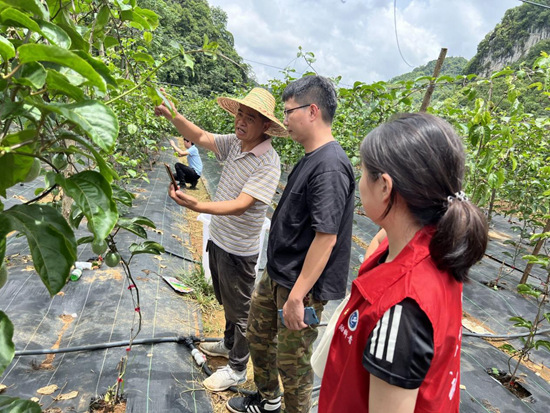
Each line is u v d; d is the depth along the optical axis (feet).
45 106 2.55
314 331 6.27
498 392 9.87
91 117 2.60
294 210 5.97
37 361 8.16
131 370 8.15
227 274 7.83
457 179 2.92
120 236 15.51
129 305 10.53
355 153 16.65
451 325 2.84
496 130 11.57
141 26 6.23
